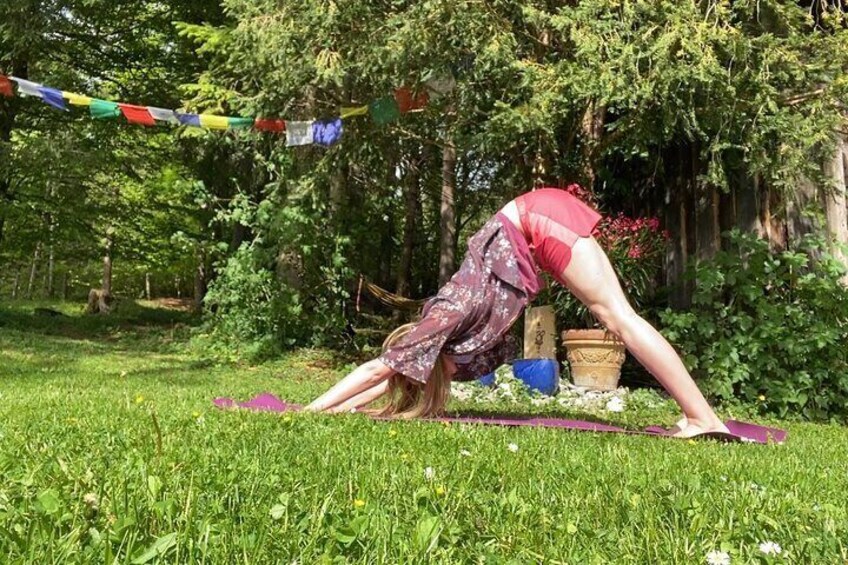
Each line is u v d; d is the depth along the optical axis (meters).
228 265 9.88
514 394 6.32
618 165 8.89
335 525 1.51
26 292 32.41
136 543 1.31
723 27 5.53
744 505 1.94
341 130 6.62
